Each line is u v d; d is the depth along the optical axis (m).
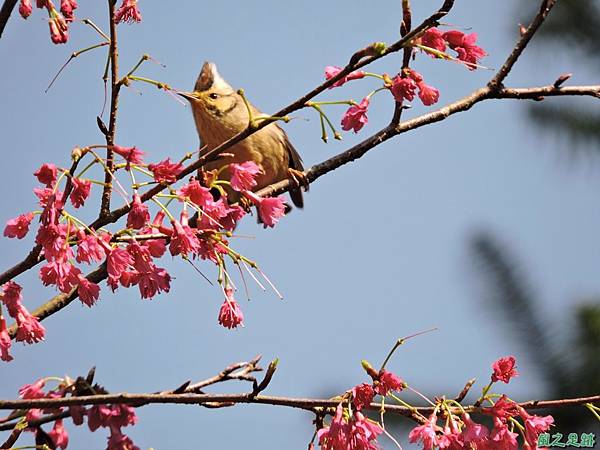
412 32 6.38
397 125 7.97
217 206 6.45
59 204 5.96
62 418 6.37
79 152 5.98
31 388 6.36
